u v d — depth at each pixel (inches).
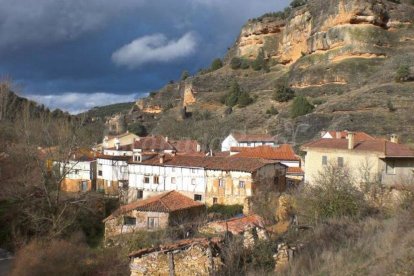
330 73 4793.3
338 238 776.9
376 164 1566.2
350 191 1208.8
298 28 5880.9
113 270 1205.7
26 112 2066.9
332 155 1690.5
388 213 1072.8
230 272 711.1
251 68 6299.2
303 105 4128.9
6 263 1417.3
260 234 872.3
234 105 5364.2
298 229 923.4
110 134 4800.7
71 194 2028.8
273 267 723.4
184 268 753.0
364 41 4879.4
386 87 3841.0
